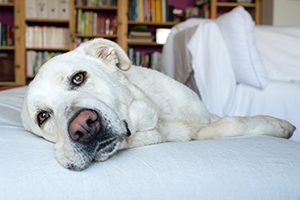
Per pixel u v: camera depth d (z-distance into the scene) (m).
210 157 0.92
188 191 0.83
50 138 1.17
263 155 0.94
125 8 5.17
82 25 5.20
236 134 1.33
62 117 1.01
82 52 1.30
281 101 2.64
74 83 1.18
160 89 1.48
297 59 2.95
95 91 1.17
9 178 0.82
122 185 0.83
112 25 5.28
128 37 5.25
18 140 1.07
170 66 3.80
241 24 2.56
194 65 2.79
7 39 5.16
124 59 1.31
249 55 2.55
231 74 2.67
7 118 1.41
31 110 1.20
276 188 0.85
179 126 1.38
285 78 2.88
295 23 5.04
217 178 0.85
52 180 0.83
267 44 3.03
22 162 0.88
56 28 5.19
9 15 5.44
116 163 0.92
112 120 1.00
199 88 2.78
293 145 1.03
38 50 5.28
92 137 0.94
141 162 0.91
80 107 0.99
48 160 0.91
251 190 0.84
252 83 2.63
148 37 5.27
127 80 1.32
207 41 2.74
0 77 5.14
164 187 0.83
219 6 5.41
